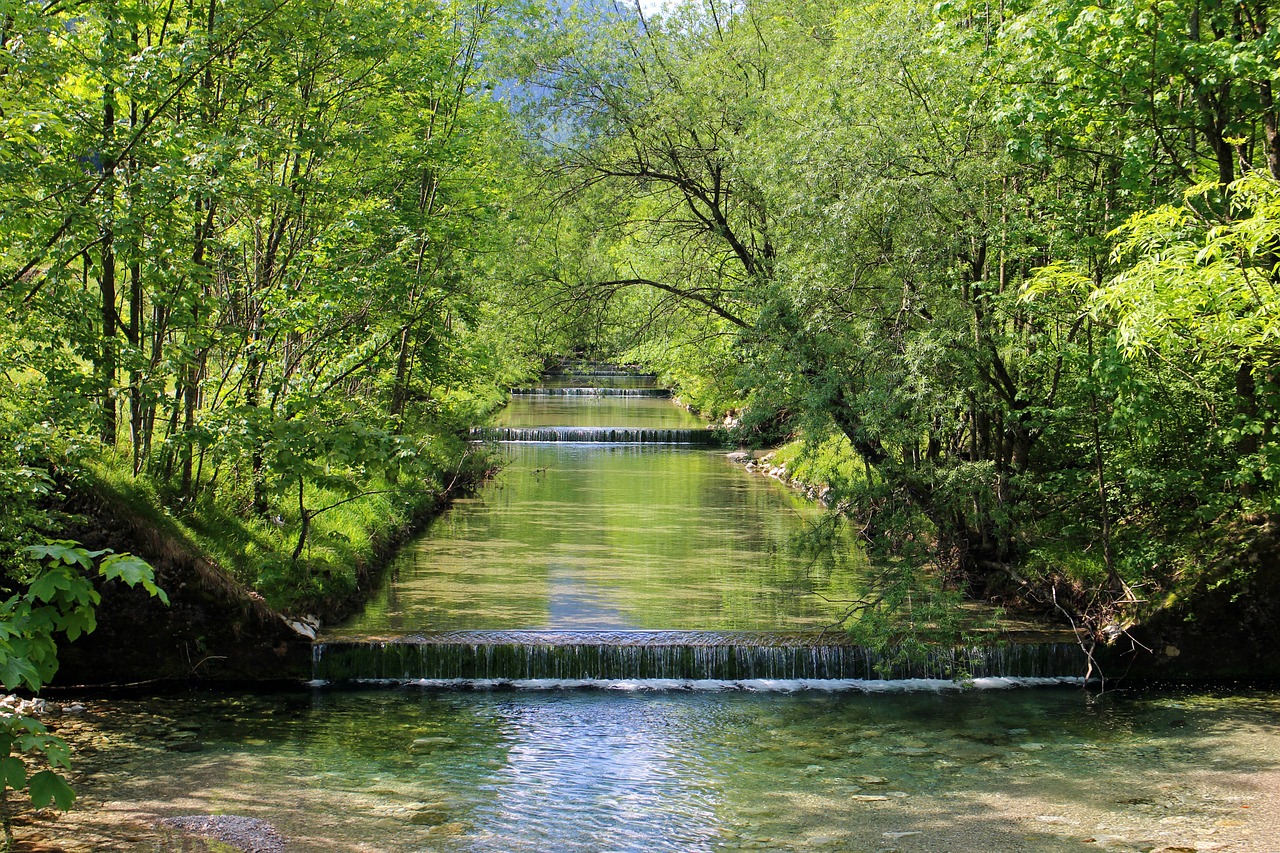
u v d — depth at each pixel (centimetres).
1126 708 1341
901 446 1619
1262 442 1491
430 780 1065
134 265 1457
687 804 1008
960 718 1298
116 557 552
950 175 1531
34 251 1324
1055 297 1547
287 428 1408
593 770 1105
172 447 1512
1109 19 1301
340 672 1455
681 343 2378
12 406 1276
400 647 1462
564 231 2136
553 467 3738
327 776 1070
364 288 1656
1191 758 1138
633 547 2270
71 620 554
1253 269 1143
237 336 1645
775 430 1688
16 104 1212
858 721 1285
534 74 2097
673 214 2244
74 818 926
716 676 1477
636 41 2077
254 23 1470
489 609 1698
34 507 1186
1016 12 1534
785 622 1620
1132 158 1367
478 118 2441
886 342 1505
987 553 1761
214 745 1160
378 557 2034
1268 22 1362
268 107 1709
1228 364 1388
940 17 1580
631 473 3581
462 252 2211
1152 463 1594
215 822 930
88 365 1597
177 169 1302
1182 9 1385
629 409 6088
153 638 1391
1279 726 1252
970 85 1562
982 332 1567
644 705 1351
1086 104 1442
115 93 1377
